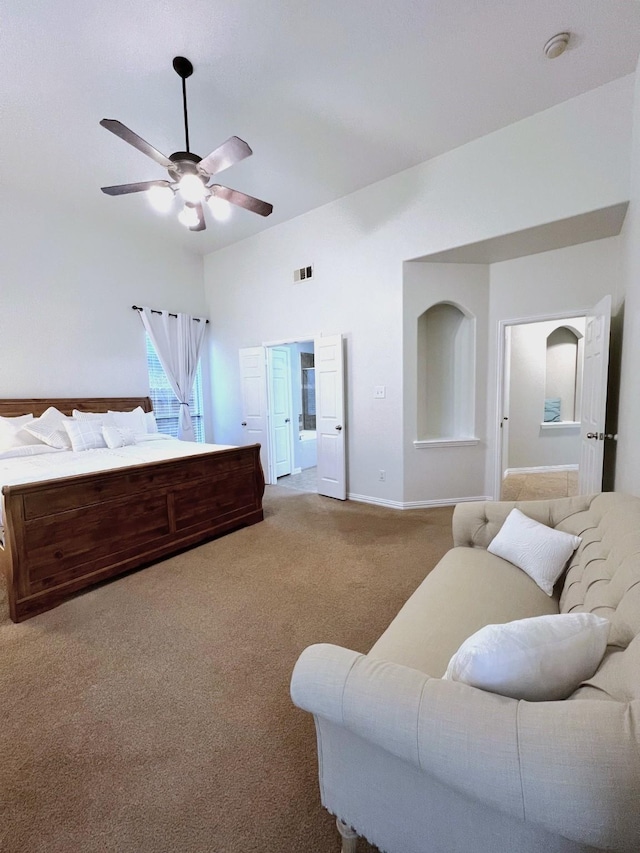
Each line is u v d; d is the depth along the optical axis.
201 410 6.09
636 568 1.13
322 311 4.67
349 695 0.86
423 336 4.37
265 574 2.75
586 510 1.87
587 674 0.89
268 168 3.72
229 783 1.29
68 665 1.85
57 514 2.40
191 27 2.20
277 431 5.87
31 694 1.67
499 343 4.07
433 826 0.87
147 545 2.89
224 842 1.12
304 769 1.33
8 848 1.11
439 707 0.78
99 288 4.74
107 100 2.75
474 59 2.50
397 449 4.22
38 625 2.18
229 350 5.84
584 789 0.61
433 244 3.71
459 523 2.19
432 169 3.62
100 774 1.32
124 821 1.18
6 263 4.00
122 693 1.68
